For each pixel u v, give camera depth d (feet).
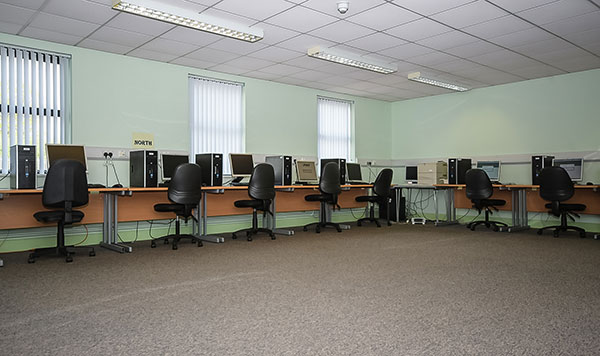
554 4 13.66
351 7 13.97
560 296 10.00
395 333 7.61
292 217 24.86
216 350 6.88
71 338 7.41
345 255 15.43
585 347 6.97
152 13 14.08
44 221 14.39
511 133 24.68
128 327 7.97
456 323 8.14
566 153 22.49
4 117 16.31
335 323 8.15
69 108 17.90
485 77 23.50
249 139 23.40
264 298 9.89
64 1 13.43
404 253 15.83
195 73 21.48
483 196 22.53
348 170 26.30
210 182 19.31
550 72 22.38
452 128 27.43
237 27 15.28
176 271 12.84
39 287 10.97
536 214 23.89
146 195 18.65
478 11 14.28
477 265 13.61
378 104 30.12
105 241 17.40
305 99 26.00
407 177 28.14
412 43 17.78
